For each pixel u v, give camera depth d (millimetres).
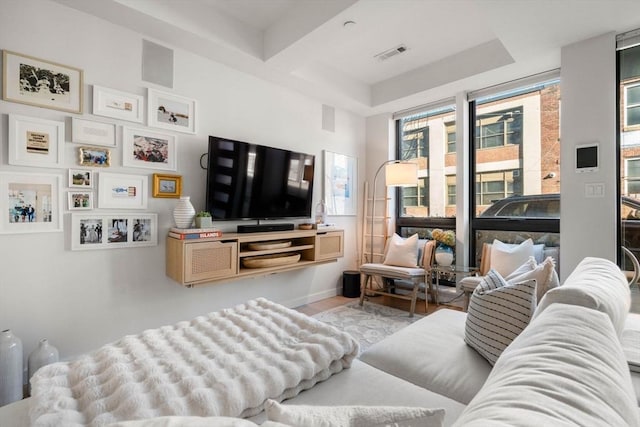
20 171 2072
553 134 3266
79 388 1022
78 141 2277
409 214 4480
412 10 2627
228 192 2979
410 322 3168
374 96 4250
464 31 2971
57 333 2207
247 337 1377
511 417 441
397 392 1150
